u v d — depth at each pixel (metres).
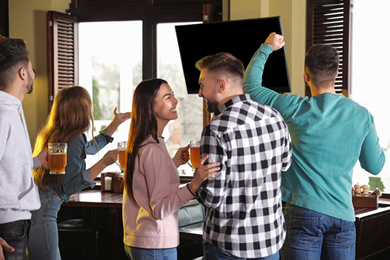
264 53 2.46
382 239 3.39
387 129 4.04
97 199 3.99
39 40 4.61
